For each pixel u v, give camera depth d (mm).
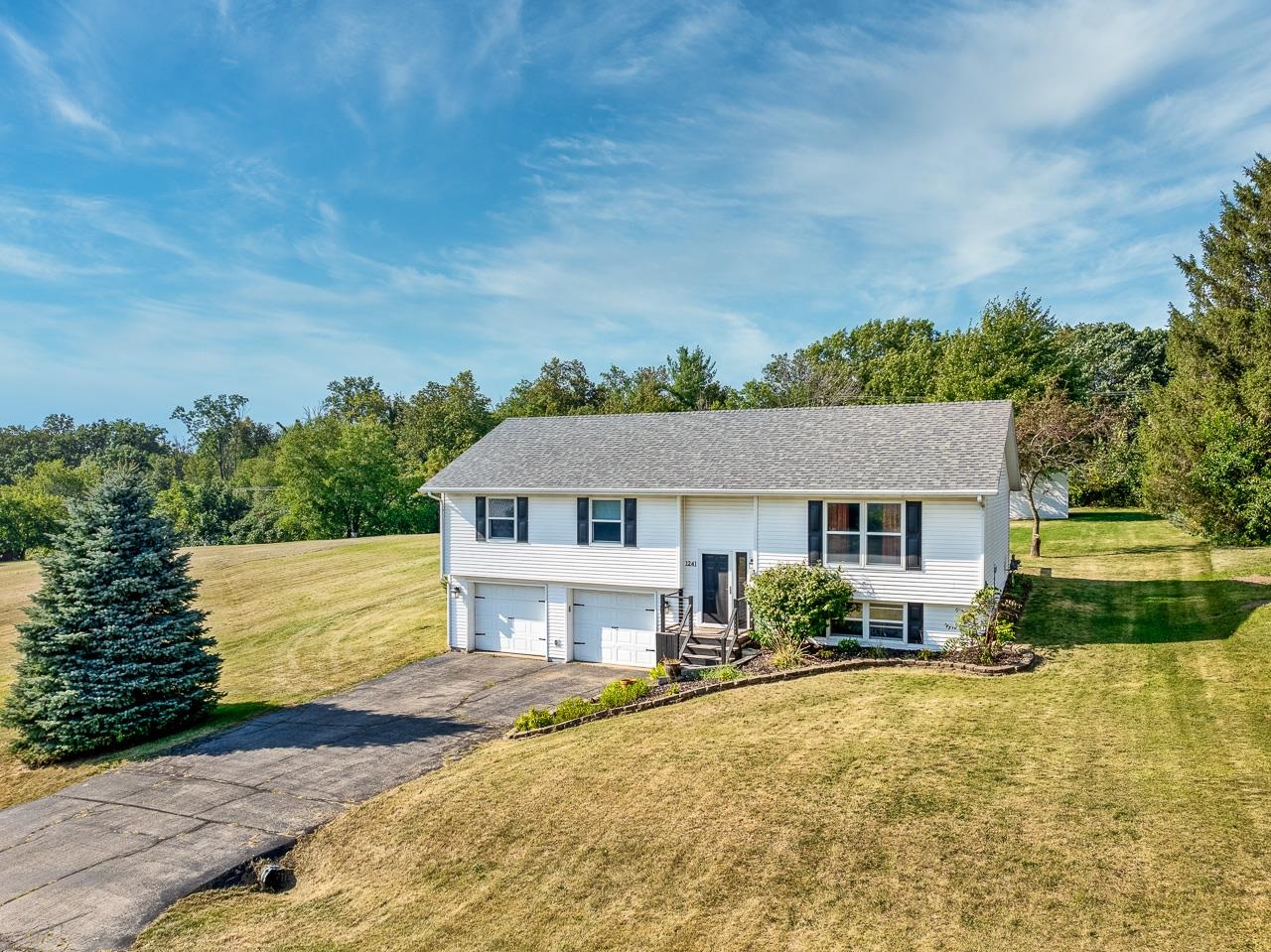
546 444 26297
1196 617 19641
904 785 11188
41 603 18438
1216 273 32531
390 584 35375
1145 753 11648
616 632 23062
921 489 18344
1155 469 32188
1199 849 8906
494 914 9734
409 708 19016
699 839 10539
